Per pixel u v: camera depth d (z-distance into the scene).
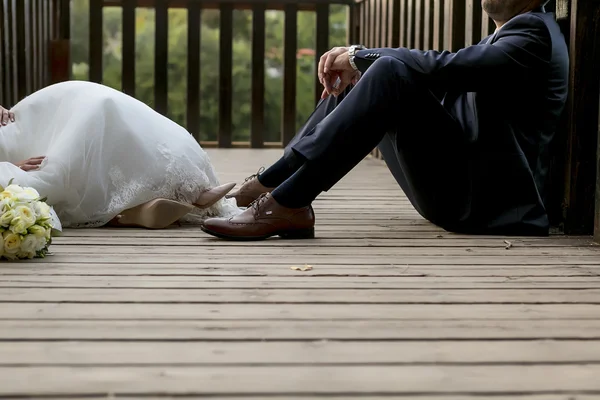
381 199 3.76
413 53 2.63
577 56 2.84
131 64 6.32
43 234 2.26
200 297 1.86
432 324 1.68
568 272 2.21
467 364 1.44
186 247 2.48
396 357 1.46
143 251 2.41
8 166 2.66
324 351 1.49
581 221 2.86
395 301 1.86
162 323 1.65
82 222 2.82
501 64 2.63
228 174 4.66
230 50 6.50
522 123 2.79
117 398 1.25
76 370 1.37
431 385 1.33
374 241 2.65
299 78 10.21
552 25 2.77
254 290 1.94
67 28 6.72
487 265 2.29
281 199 2.62
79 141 2.73
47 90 2.92
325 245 2.55
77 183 2.74
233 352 1.48
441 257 2.39
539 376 1.38
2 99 5.43
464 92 2.74
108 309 1.75
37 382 1.31
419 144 2.74
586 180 2.87
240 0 6.39
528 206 2.80
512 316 1.75
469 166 2.77
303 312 1.75
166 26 6.35
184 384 1.31
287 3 6.43
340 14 10.98
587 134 2.86
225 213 2.95
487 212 2.80
